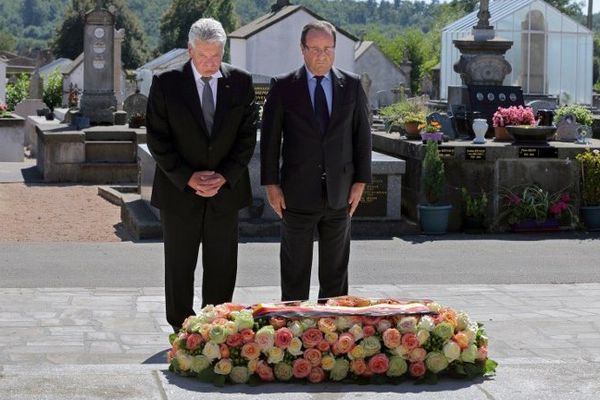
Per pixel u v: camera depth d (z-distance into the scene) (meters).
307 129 7.77
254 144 7.78
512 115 16.28
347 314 6.16
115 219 16.33
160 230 14.12
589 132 17.14
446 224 15.05
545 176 15.43
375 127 22.95
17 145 28.77
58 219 16.23
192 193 7.68
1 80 59.44
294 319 6.12
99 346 8.05
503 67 22.50
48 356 7.72
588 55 34.97
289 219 7.92
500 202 15.34
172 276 7.88
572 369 6.44
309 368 6.05
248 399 5.68
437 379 6.13
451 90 23.00
